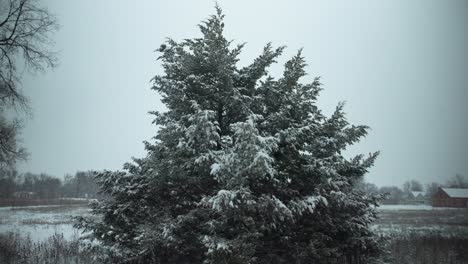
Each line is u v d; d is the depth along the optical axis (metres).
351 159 10.35
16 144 21.84
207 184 8.98
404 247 15.56
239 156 7.38
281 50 9.63
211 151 8.15
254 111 9.54
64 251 13.06
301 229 8.94
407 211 56.22
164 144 8.84
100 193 9.44
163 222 8.45
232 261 7.26
